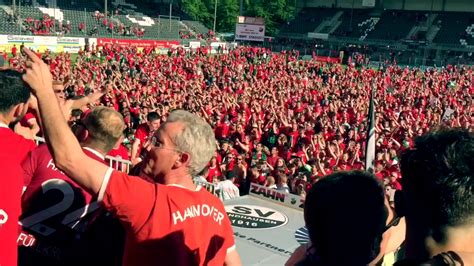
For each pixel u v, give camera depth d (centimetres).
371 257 190
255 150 1531
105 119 327
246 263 555
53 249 329
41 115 224
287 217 705
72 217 329
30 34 5709
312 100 2788
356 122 2158
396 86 3875
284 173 1175
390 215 207
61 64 3528
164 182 282
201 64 4500
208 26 10012
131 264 257
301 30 9250
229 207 735
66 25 6419
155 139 280
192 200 272
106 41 6156
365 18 9019
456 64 7506
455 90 3881
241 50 6662
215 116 2000
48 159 331
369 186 193
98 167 237
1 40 5091
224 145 1441
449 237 163
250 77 4003
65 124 227
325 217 189
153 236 250
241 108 2275
